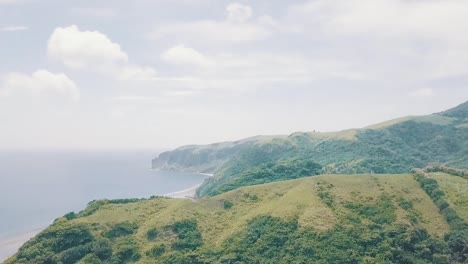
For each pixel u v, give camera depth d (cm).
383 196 14838
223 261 12325
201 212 15225
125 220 14638
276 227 13262
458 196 15088
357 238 12519
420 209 14450
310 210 13712
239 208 15425
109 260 12600
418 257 12106
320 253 11919
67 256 12631
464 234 12662
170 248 13162
